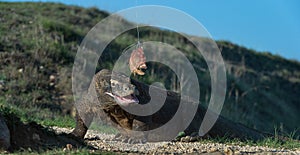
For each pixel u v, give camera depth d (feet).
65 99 177.37
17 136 81.92
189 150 88.53
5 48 198.49
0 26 216.95
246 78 276.41
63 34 224.74
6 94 170.30
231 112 214.28
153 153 84.12
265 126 228.02
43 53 200.64
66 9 273.54
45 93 178.09
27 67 188.85
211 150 86.43
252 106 240.94
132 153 83.35
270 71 317.83
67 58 203.82
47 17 251.60
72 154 73.56
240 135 115.65
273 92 284.00
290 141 109.09
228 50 310.04
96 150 81.56
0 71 184.96
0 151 77.46
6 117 82.99
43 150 79.92
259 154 79.97
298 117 276.00
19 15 238.48
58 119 140.15
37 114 150.30
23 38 209.56
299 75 337.52
